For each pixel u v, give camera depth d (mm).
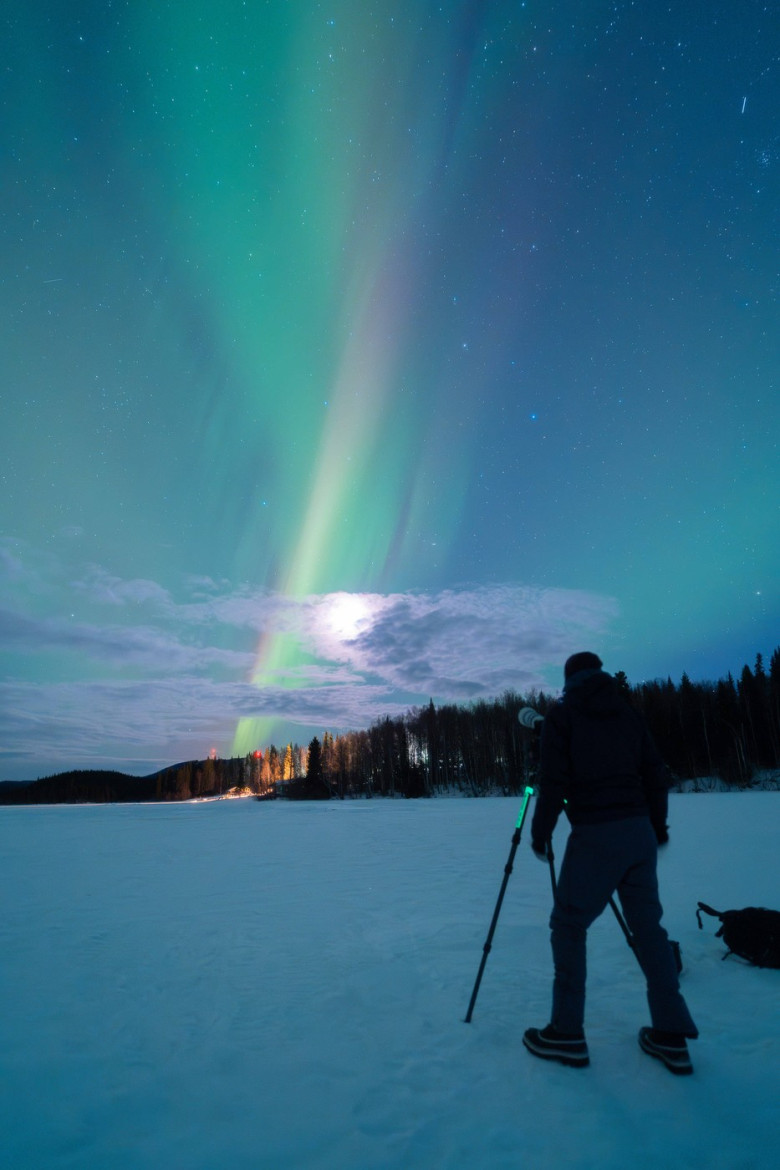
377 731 90000
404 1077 2520
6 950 4500
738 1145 2014
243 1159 1989
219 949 4473
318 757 84938
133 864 9469
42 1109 2318
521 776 64688
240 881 7641
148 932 5008
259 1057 2727
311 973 3891
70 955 4355
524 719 3387
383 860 9539
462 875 7914
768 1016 3061
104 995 3543
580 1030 2633
